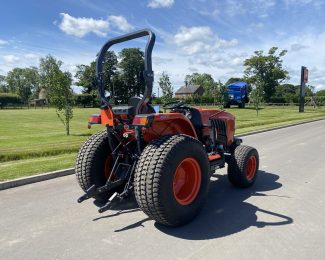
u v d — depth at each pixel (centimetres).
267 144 1245
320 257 361
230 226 444
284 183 662
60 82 1600
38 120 2848
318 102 7312
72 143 1228
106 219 468
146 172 408
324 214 488
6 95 8475
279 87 10250
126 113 452
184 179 456
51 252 375
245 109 4559
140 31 453
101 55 492
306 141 1333
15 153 953
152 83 446
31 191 610
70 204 533
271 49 8219
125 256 365
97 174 509
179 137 443
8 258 362
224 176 713
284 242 396
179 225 441
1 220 469
